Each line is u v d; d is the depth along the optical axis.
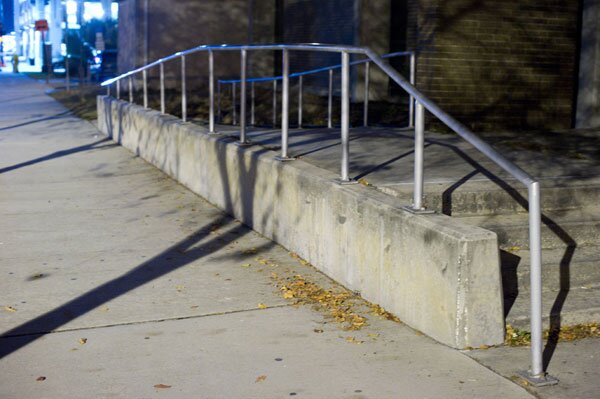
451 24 11.83
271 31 25.72
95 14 45.72
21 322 5.87
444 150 8.70
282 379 4.80
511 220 6.44
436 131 11.16
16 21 74.12
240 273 7.09
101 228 9.02
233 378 4.82
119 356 5.19
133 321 5.88
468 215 6.58
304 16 22.05
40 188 11.68
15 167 13.49
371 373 4.85
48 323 5.84
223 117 18.62
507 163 4.69
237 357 5.15
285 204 7.77
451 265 5.15
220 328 5.70
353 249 6.40
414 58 11.12
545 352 5.08
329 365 4.99
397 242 5.74
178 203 10.26
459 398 4.48
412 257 5.56
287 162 8.00
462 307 5.13
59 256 7.81
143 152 13.86
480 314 5.16
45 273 7.21
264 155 8.44
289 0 22.92
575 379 4.70
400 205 5.92
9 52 74.94
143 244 8.23
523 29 12.15
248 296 6.43
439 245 5.26
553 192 6.72
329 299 6.29
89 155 14.62
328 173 7.30
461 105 11.98
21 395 4.60
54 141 16.55
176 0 26.48
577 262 5.93
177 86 26.80
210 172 10.12
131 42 27.20
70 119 20.62
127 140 15.14
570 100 12.53
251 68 25.84
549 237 6.29
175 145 11.77
